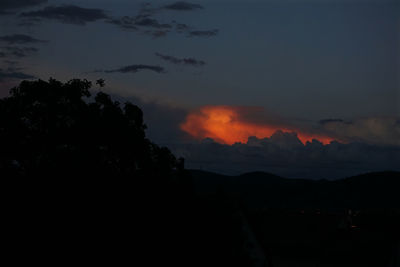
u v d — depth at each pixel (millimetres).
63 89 25047
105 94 25781
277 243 44531
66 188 21141
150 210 21266
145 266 20266
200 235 21422
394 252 41500
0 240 19734
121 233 20234
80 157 22953
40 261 19625
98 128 24109
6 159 23734
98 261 19859
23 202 20625
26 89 24656
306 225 47625
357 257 41469
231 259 22438
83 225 20094
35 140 23734
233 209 23812
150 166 24359
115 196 21281
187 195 22516
